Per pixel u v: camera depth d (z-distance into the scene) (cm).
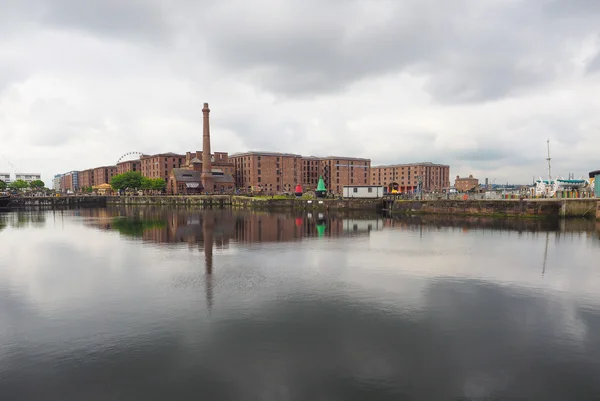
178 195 14838
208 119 14762
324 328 1636
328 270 2669
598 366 1326
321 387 1200
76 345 1479
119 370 1298
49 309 1873
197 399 1139
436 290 2184
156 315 1784
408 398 1147
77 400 1138
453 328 1639
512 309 1870
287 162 19125
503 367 1319
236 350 1436
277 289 2198
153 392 1173
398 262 2944
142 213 9138
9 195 14762
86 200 14812
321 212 8881
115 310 1853
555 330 1620
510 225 5569
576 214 6438
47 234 4856
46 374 1275
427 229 5197
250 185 18450
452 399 1143
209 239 4244
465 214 7294
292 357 1385
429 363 1345
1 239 4378
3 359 1373
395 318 1752
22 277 2503
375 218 7106
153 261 2992
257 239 4238
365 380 1239
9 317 1770
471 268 2734
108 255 3269
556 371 1295
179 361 1355
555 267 2772
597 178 7000
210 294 2102
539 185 8762
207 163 14738
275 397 1147
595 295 2100
